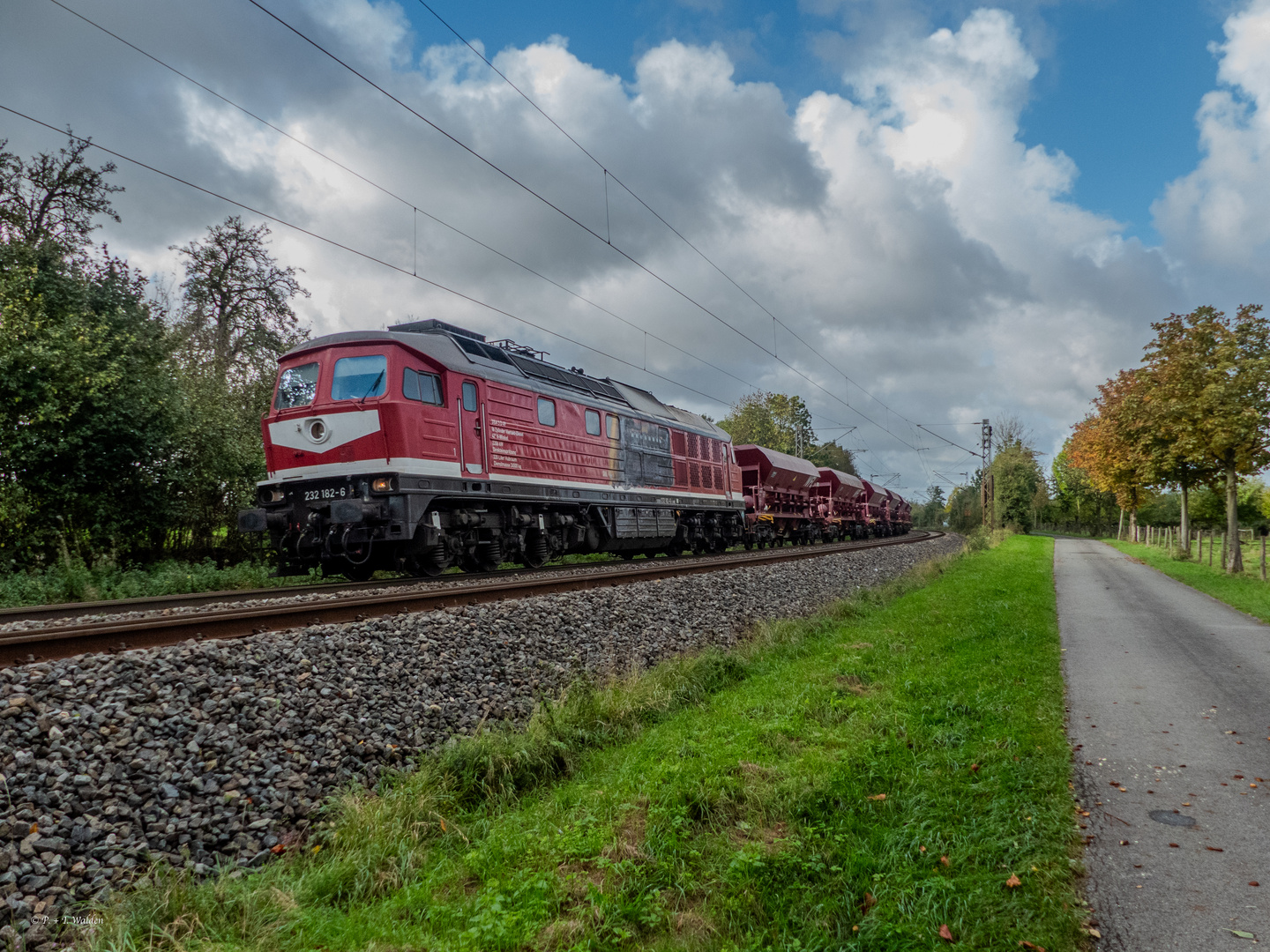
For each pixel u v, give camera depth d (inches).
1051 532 3161.9
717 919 144.1
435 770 209.6
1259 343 772.6
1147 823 179.3
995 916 137.2
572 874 159.3
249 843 167.3
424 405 470.9
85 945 128.9
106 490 631.2
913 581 710.5
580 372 705.0
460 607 322.0
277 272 1175.0
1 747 157.1
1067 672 336.8
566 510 640.4
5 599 427.8
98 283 676.1
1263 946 128.2
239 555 747.4
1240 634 434.0
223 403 740.7
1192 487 937.5
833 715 266.1
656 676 322.3
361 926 141.5
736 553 914.7
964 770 207.3
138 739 174.9
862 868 156.1
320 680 227.5
